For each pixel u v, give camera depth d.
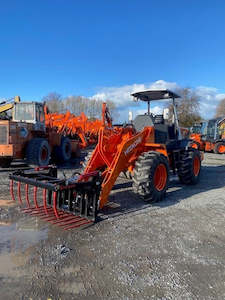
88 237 3.43
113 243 3.28
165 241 3.40
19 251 2.99
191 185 7.04
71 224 3.81
